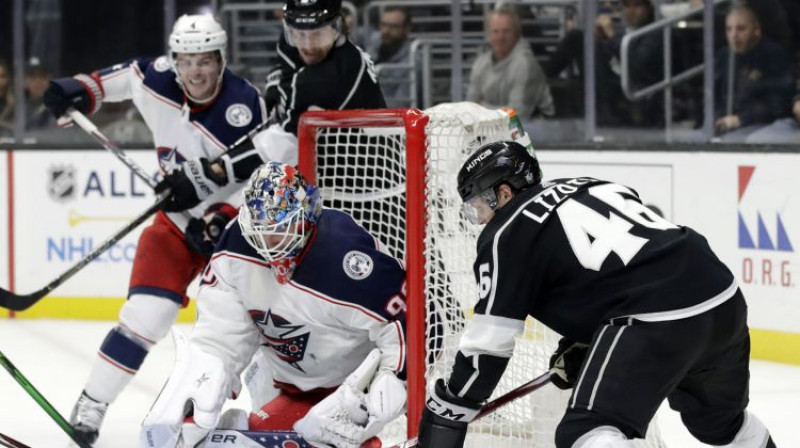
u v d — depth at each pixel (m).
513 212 9.11
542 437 11.95
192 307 21.61
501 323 8.95
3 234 21.94
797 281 17.75
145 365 18.25
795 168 17.69
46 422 14.82
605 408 8.77
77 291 21.92
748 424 10.21
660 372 8.85
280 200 9.52
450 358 11.83
